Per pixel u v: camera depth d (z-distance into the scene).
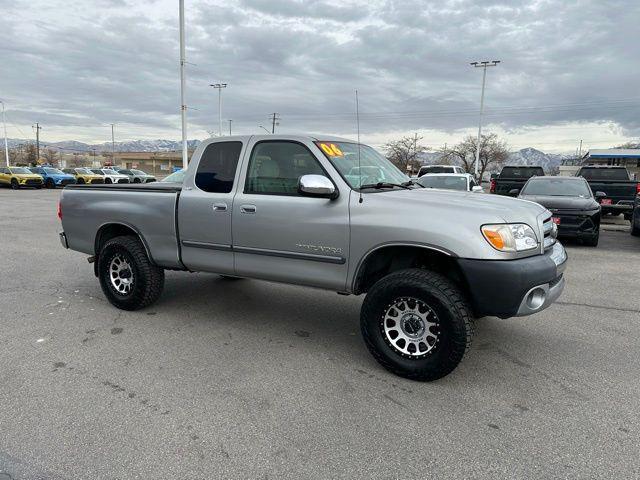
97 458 2.68
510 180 13.59
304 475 2.57
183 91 24.66
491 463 2.68
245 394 3.43
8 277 6.80
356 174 4.18
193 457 2.71
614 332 4.79
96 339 4.44
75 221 5.59
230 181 4.54
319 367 3.91
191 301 5.71
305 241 4.08
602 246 10.30
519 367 3.94
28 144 103.88
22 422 3.02
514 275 3.37
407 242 3.60
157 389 3.48
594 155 31.44
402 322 3.71
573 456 2.74
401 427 3.04
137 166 100.19
